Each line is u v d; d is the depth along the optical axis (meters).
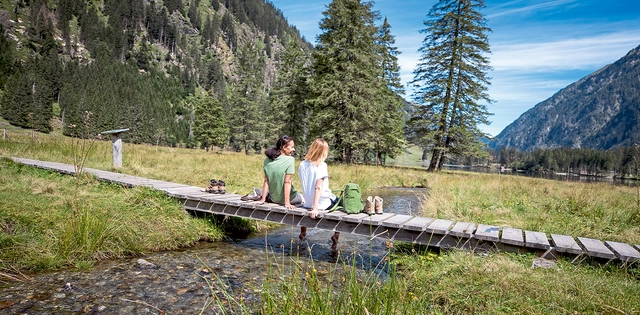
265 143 52.41
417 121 27.95
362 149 27.59
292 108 33.38
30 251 4.00
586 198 8.84
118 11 191.25
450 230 4.53
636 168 9.72
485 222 6.38
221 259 4.63
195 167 13.51
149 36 195.00
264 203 5.73
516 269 3.75
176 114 147.38
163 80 163.50
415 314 2.58
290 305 2.41
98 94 111.44
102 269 4.00
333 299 2.56
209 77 184.88
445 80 26.06
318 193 5.13
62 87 113.44
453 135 26.48
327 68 26.38
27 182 6.61
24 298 3.10
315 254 5.18
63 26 154.75
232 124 48.97
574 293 3.18
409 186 17.28
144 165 12.64
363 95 25.47
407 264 4.45
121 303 3.11
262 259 4.70
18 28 143.88
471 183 13.94
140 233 5.04
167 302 3.18
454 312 3.01
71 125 7.63
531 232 4.84
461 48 25.97
